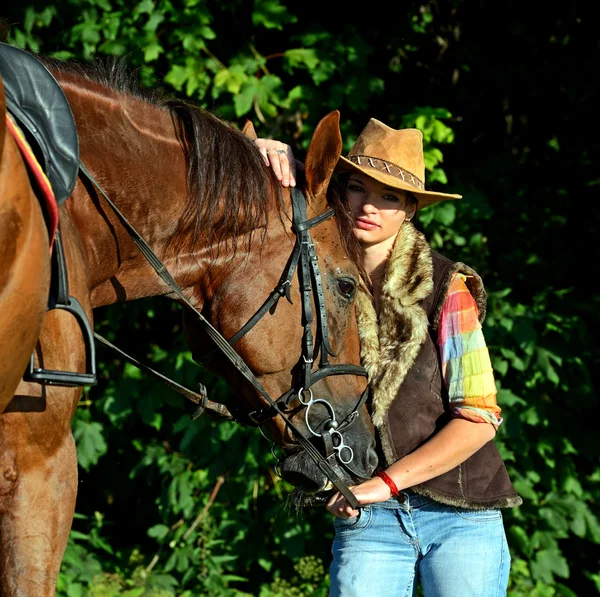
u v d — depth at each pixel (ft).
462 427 13.10
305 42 25.70
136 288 12.05
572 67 28.53
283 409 12.43
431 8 28.40
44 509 9.81
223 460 25.82
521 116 29.73
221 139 12.17
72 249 10.32
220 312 12.32
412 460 12.98
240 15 26.35
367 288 13.79
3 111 8.30
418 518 13.60
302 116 26.91
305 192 12.61
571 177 28.96
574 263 28.63
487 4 28.84
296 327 12.32
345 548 13.94
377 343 13.57
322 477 12.57
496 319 25.43
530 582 26.23
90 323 10.35
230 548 26.40
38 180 9.17
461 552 13.29
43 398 9.77
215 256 12.20
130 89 11.93
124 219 11.00
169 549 27.37
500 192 28.22
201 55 26.00
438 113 25.02
